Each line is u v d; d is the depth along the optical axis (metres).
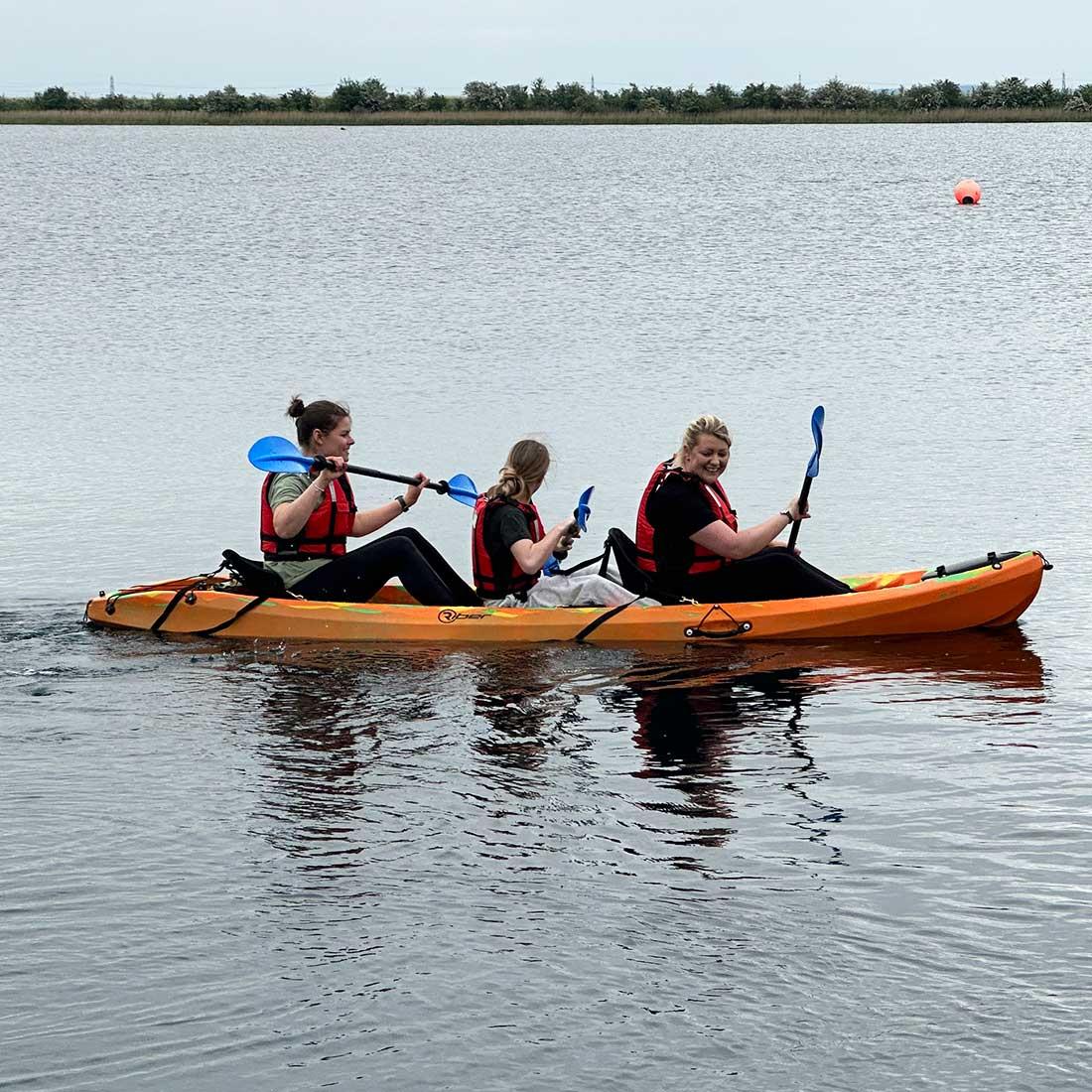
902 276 23.50
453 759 5.91
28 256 26.81
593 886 4.77
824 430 12.67
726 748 6.04
